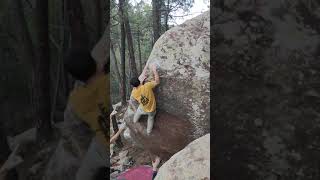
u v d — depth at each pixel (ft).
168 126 13.00
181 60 13.15
